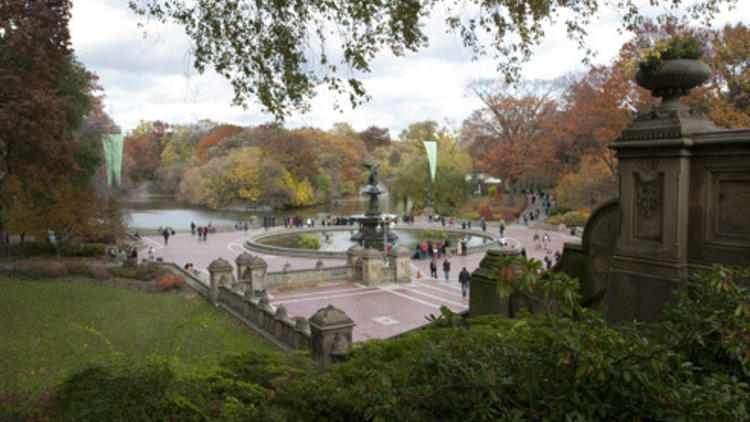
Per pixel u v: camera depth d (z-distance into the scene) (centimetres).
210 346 1441
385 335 1677
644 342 269
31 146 2159
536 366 298
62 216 3225
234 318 1884
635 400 269
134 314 1947
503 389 308
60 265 2764
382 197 11875
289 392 470
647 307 442
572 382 283
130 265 3028
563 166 6253
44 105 2017
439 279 2780
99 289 2458
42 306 2002
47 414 438
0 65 2086
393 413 300
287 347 1421
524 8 735
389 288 2494
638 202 454
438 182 6259
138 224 6769
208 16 793
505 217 5972
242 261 2525
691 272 419
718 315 313
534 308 588
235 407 430
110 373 401
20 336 1553
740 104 3133
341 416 440
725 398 251
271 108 842
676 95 445
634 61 484
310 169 9125
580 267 562
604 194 4903
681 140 410
